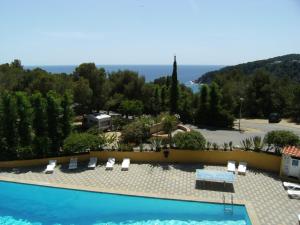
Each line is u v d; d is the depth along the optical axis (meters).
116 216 18.59
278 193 20.69
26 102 27.59
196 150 26.48
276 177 23.44
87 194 21.06
